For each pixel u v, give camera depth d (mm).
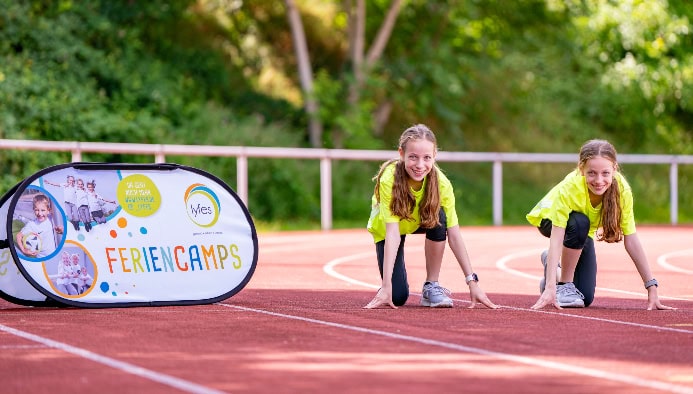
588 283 16375
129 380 9500
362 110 47531
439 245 15836
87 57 42969
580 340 12180
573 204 15867
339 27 53531
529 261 26625
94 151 33281
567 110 57062
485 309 15648
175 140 41844
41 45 42062
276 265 24547
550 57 57969
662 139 59531
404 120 52812
